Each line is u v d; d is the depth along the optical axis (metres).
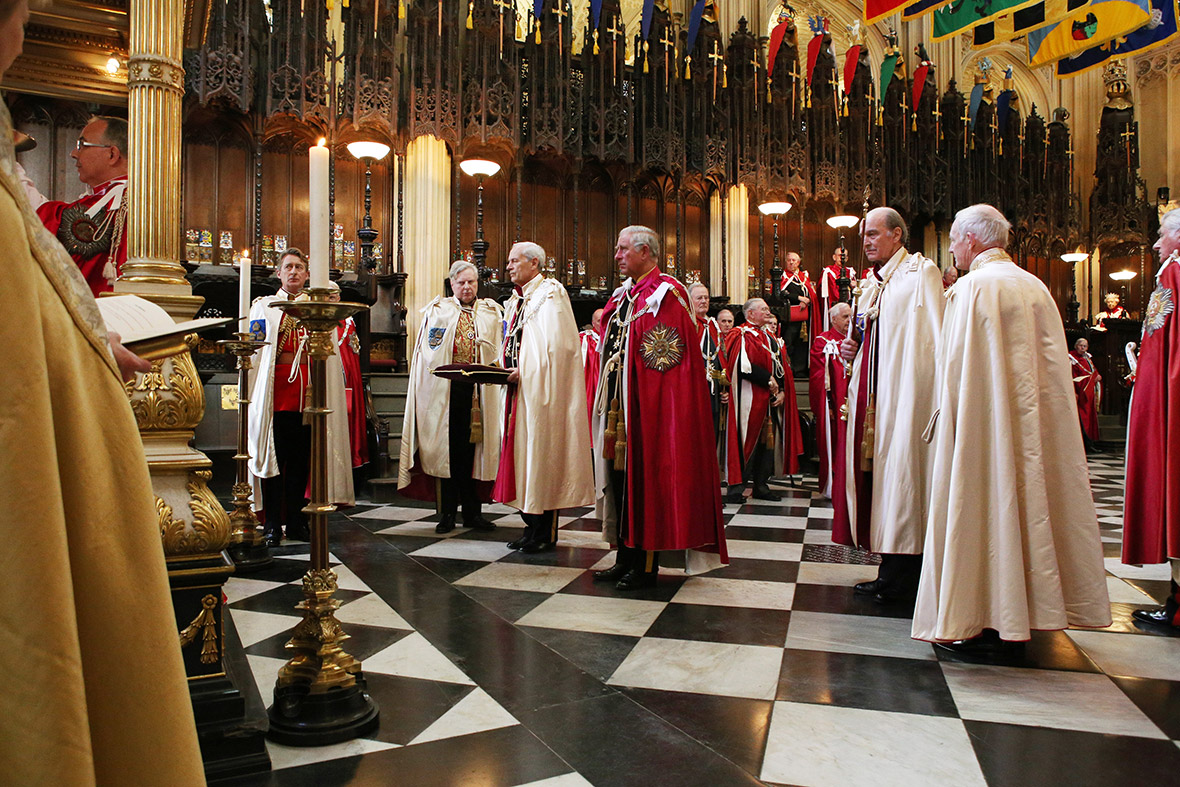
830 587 3.85
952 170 14.16
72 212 2.66
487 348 5.49
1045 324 2.78
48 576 0.63
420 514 6.13
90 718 0.69
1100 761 1.99
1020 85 16.80
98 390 0.73
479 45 9.96
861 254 13.78
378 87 9.31
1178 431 3.19
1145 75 17.39
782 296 11.59
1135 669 2.69
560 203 11.23
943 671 2.67
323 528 2.20
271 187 9.41
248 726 1.93
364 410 5.99
